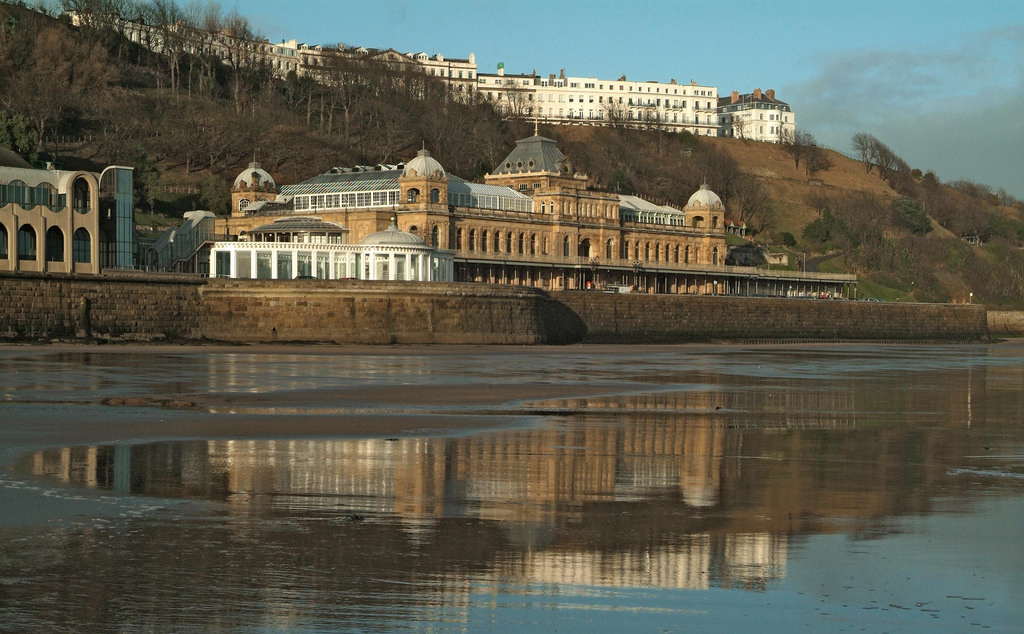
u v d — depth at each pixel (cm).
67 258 11700
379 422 4816
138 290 12044
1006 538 2598
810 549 2483
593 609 2062
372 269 14175
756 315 19150
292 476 3338
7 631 1920
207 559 2355
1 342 10781
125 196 12962
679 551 2461
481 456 3831
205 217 15975
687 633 1945
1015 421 5447
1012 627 1983
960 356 14112
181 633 1920
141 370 7750
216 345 12088
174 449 3866
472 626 1970
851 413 5750
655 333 17288
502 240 18500
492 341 13662
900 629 1973
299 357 9844
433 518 2767
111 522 2684
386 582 2206
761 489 3238
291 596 2116
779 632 1953
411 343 12988
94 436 4175
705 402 6228
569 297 15938
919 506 2989
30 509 2817
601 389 7006
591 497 3075
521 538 2562
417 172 17150
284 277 13675
